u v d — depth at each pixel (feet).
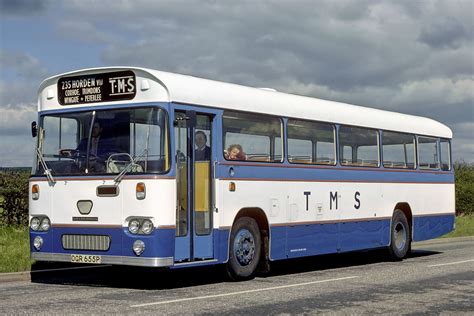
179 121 43.37
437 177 71.10
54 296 40.01
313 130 54.85
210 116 46.01
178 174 43.21
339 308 36.63
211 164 45.83
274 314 34.76
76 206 43.98
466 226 107.14
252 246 48.85
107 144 43.68
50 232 44.83
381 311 35.91
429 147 70.28
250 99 49.16
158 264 41.60
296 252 52.65
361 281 47.91
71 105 45.37
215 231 45.75
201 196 44.93
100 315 33.81
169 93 42.68
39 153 45.85
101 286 44.80
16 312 34.55
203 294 41.19
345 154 58.23
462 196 127.44
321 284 46.21
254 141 49.21
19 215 74.90
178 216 43.11
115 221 42.63
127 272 52.65
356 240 59.26
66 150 44.98
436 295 41.34
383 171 63.00
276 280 48.52
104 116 44.11
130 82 43.50
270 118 50.70
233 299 39.29
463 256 68.54
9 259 52.19
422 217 68.54
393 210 64.23
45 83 46.42
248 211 48.83
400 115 66.85
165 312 34.81
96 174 43.42
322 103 56.54
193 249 44.09
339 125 57.67
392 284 46.26
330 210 56.13
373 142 61.98
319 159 55.26
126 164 42.80
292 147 52.54
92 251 43.37
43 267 51.21
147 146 42.47
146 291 42.39
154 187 41.88
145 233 41.78
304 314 34.86
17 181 74.38
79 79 45.21
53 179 44.86
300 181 53.06
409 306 37.42
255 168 49.03
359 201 59.72
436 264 60.34
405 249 65.36
